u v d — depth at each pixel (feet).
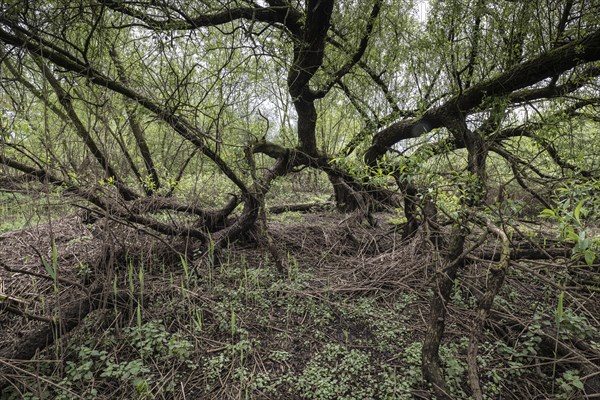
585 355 9.64
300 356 10.36
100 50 11.85
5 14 9.40
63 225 17.17
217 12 15.34
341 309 12.23
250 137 18.71
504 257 8.09
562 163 14.75
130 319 11.07
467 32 14.34
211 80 15.29
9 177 9.99
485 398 8.82
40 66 10.91
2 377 8.41
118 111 12.37
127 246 13.75
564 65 12.64
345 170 13.64
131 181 15.78
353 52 18.40
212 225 16.40
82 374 8.99
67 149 11.37
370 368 9.79
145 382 8.61
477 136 14.99
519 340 10.59
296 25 17.19
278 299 12.88
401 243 16.65
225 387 9.09
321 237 18.75
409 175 10.47
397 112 19.97
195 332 10.87
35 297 11.67
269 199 28.71
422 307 12.51
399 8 18.20
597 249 9.74
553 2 13.35
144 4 11.55
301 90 18.45
